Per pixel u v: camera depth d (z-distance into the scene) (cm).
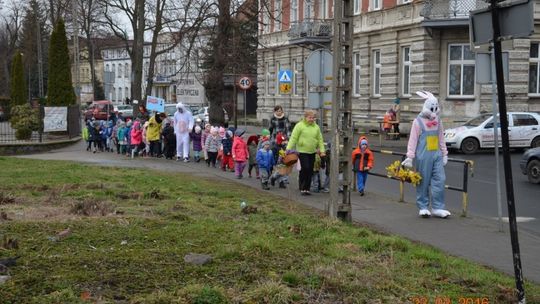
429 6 3400
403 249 830
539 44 3434
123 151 2759
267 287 595
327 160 1525
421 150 1173
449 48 3500
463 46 3462
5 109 5281
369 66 4197
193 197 1284
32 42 7744
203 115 4997
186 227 889
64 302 545
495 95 1080
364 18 4200
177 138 2427
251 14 3170
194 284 605
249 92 7119
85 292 575
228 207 1152
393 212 1232
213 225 915
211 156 2183
